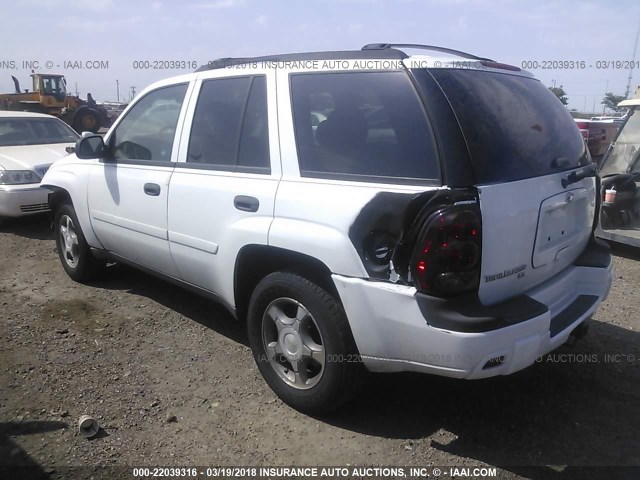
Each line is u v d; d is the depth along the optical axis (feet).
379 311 8.98
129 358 12.89
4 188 23.85
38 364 12.48
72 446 9.75
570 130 11.39
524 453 9.67
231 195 11.30
